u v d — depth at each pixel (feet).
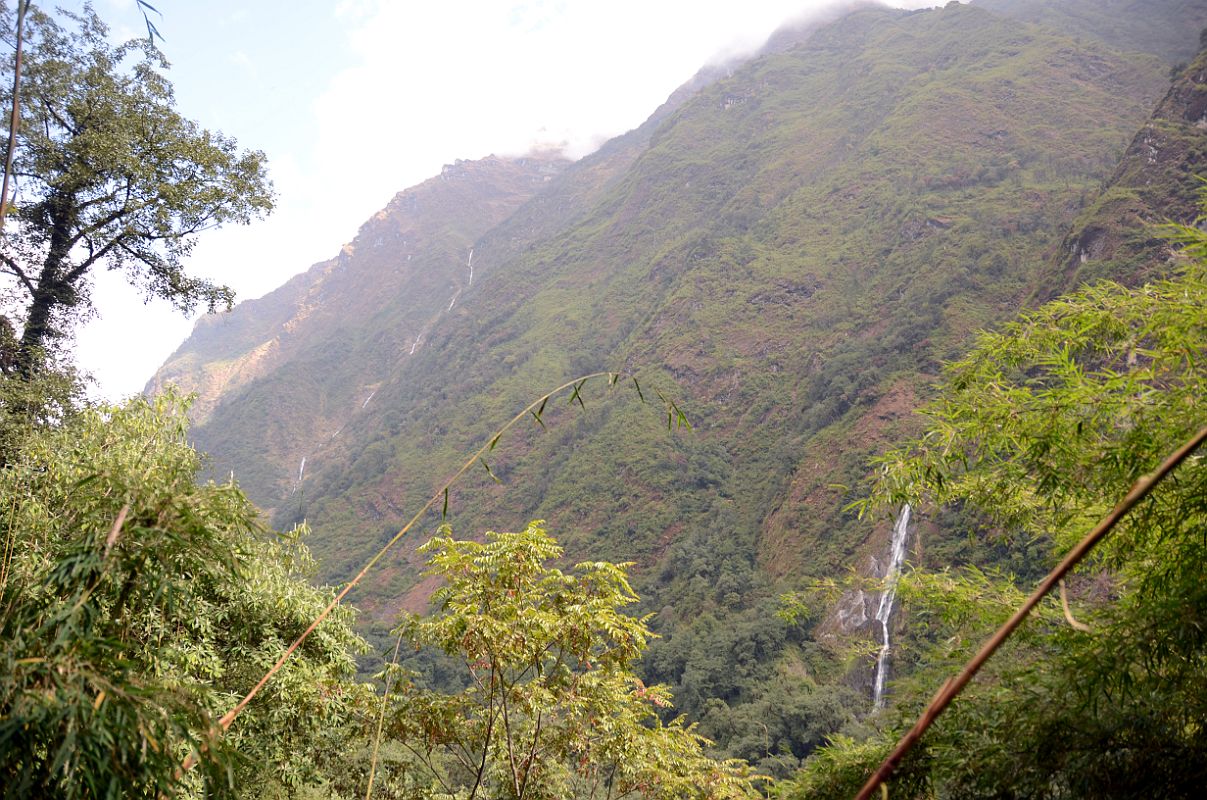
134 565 9.06
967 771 15.11
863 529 182.91
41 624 8.99
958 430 17.54
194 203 48.67
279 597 31.07
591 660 26.76
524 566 25.26
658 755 28.35
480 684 27.04
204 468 29.09
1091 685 12.72
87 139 44.01
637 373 363.76
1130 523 15.14
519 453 390.63
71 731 7.34
